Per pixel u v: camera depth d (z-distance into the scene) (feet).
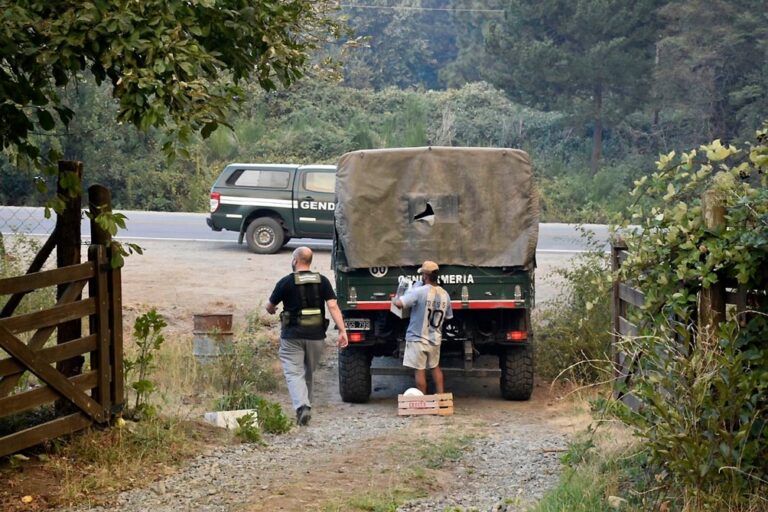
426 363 50.37
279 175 99.19
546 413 49.26
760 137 29.04
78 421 34.22
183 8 31.09
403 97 221.05
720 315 28.89
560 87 181.47
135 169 170.19
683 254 29.55
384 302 52.08
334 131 202.80
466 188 52.37
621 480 30.60
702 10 158.40
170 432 36.94
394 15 257.55
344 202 52.08
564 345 57.57
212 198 99.76
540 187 180.04
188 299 74.59
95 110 157.79
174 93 28.63
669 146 194.29
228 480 33.04
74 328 35.88
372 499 30.78
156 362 54.03
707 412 26.76
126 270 86.12
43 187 34.96
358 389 52.21
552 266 92.32
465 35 253.85
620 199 169.37
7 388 30.99
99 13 29.37
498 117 214.28
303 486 32.55
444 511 29.68
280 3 33.68
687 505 26.03
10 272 57.57
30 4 29.94
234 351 54.85
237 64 33.96
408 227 52.26
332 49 223.71
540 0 175.63
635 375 32.04
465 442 40.73
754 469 26.66
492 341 52.11
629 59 169.37
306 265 46.88
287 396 53.57
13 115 33.24
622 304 43.16
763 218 27.37
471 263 52.01
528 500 30.78
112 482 31.60
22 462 32.19
